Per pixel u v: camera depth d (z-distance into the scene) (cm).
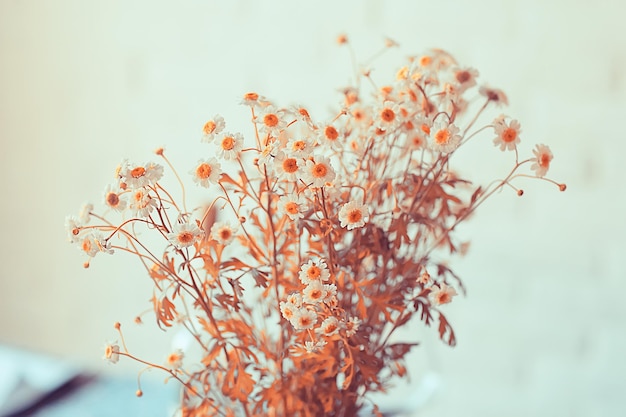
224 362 90
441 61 88
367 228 84
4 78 158
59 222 161
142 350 159
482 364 139
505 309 135
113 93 150
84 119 154
